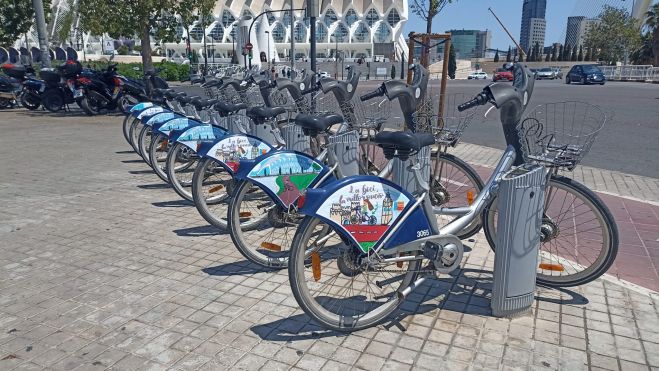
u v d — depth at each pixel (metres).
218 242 4.50
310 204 2.79
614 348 2.84
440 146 4.14
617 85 31.50
